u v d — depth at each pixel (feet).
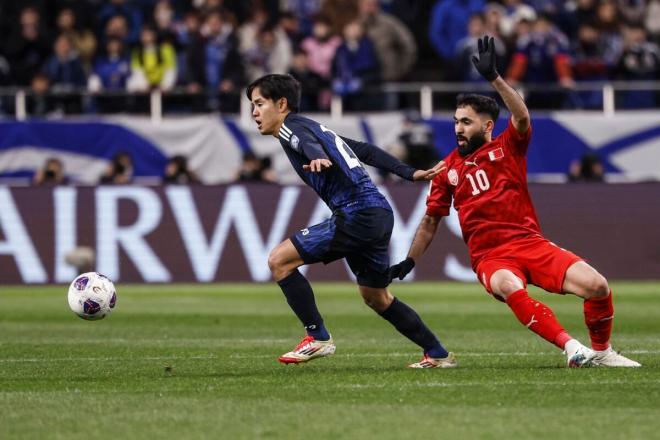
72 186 242.17
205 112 282.15
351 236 97.45
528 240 100.32
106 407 79.71
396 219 241.55
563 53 276.62
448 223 243.81
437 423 72.64
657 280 244.42
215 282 241.96
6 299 208.33
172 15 300.61
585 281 97.40
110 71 281.54
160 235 241.96
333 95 274.57
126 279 241.76
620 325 152.15
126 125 274.36
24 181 273.13
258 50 281.13
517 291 98.02
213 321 163.12
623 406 78.79
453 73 293.02
